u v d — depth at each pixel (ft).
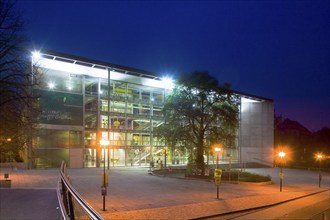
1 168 144.56
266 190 110.83
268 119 272.10
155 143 209.46
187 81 142.72
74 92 167.53
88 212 12.25
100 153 180.96
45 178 105.91
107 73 179.32
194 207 67.87
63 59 154.30
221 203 75.51
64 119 162.61
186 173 137.69
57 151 160.04
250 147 271.90
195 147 141.28
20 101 74.38
